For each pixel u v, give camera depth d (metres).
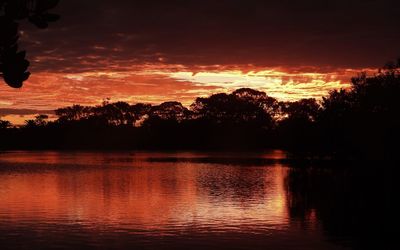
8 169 56.56
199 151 116.69
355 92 49.41
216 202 29.38
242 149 129.12
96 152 109.56
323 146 55.62
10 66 2.45
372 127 44.19
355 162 50.50
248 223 22.55
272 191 35.44
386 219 23.70
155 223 22.28
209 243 18.30
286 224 22.31
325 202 29.62
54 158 81.19
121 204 28.33
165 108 139.38
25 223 21.92
